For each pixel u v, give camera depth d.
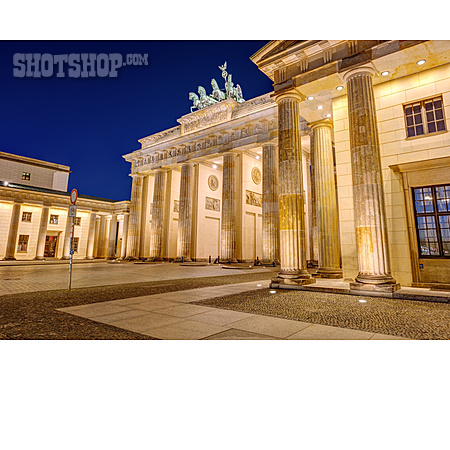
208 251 42.47
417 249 12.68
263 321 7.16
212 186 44.16
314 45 13.77
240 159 39.53
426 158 12.70
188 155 41.59
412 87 13.34
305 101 16.38
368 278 11.47
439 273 12.07
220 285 14.93
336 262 17.45
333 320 7.25
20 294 11.52
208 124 40.38
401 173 13.32
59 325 6.75
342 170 15.34
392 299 10.44
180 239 39.97
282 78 15.23
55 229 49.69
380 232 11.64
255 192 41.44
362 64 12.68
